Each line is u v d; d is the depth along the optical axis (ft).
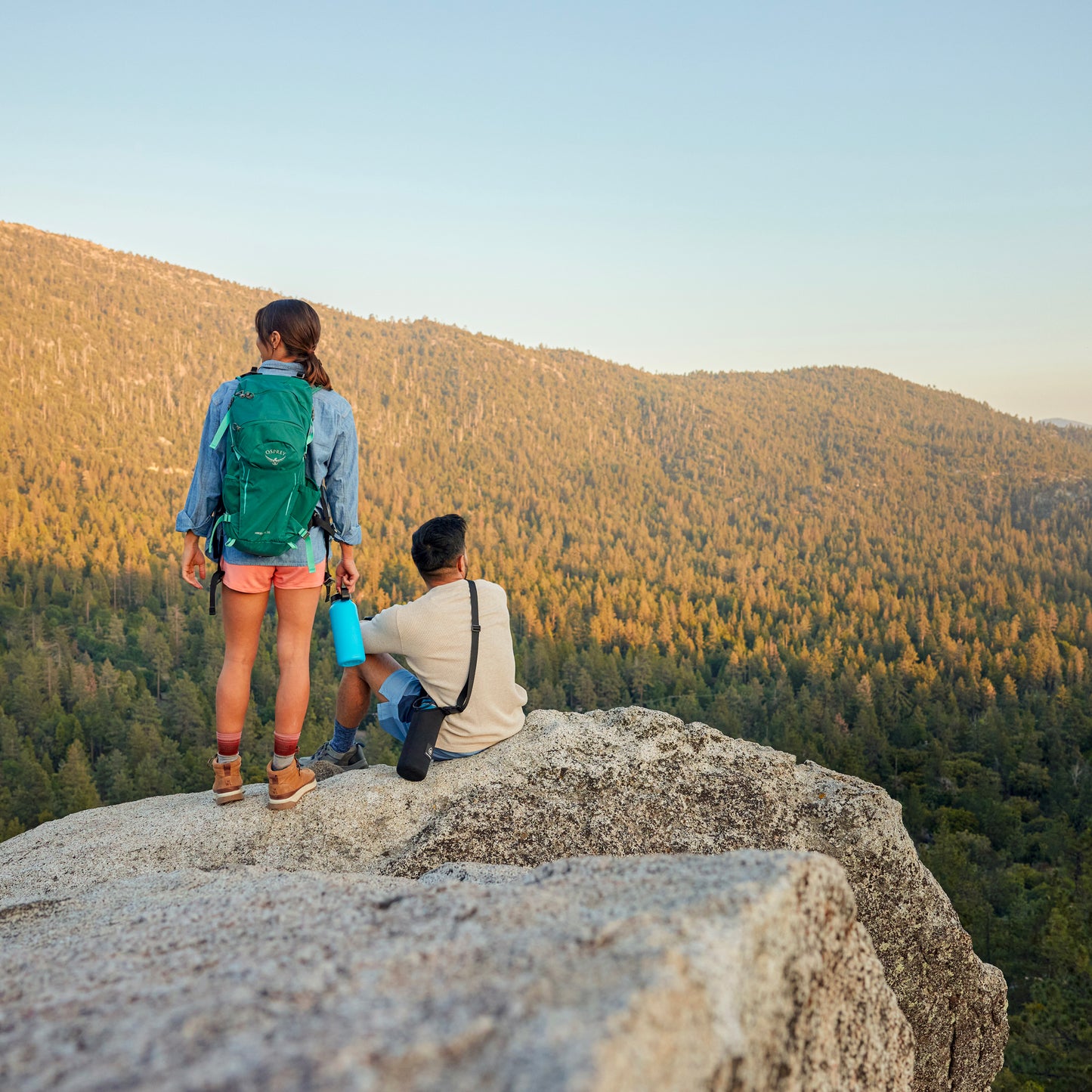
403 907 4.88
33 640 295.48
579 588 479.82
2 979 4.73
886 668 315.37
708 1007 3.54
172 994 3.93
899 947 11.19
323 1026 3.31
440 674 10.60
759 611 452.76
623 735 11.22
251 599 9.15
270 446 8.29
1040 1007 74.02
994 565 636.48
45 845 9.73
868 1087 4.90
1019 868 145.07
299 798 10.05
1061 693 264.93
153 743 194.80
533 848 10.00
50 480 622.95
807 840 10.87
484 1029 3.16
